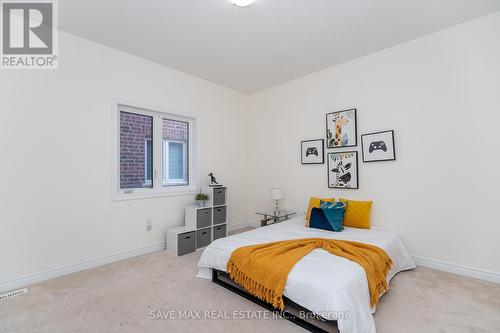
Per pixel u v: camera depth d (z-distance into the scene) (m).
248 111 4.75
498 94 2.32
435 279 2.40
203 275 2.50
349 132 3.31
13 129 2.29
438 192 2.64
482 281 2.34
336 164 3.44
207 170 4.06
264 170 4.46
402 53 2.89
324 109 3.61
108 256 2.89
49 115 2.50
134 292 2.19
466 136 2.48
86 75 2.76
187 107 3.77
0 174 2.22
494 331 1.64
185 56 3.22
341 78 3.43
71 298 2.09
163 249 3.43
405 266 2.59
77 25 2.52
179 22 2.47
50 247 2.48
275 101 4.30
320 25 2.53
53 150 2.52
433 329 1.66
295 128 3.99
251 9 2.27
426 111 2.72
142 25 2.52
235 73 3.78
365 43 2.90
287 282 1.73
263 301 1.99
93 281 2.41
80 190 2.70
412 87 2.82
